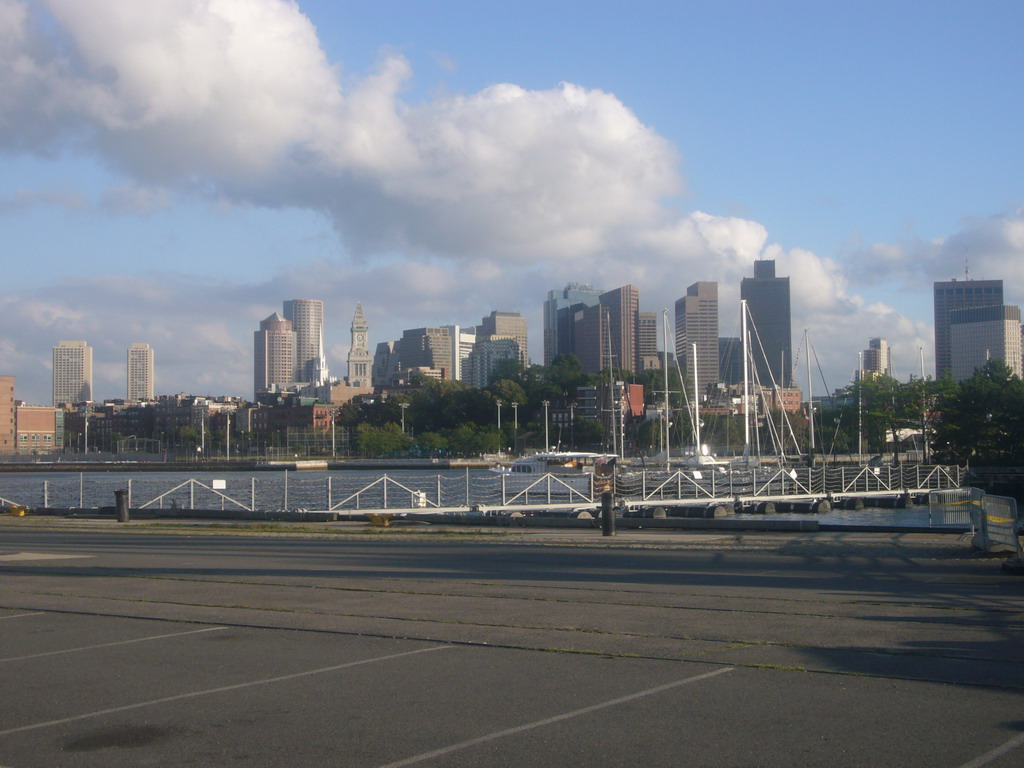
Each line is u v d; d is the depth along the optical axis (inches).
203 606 658.8
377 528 1536.7
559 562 954.7
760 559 968.9
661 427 5856.3
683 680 425.1
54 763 323.6
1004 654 472.7
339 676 444.1
